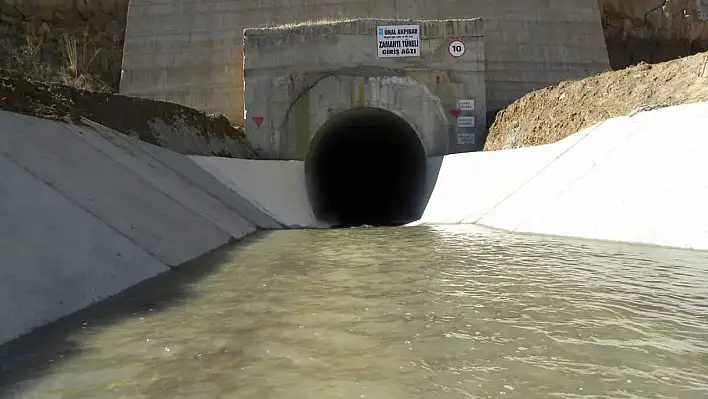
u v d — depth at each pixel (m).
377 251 10.76
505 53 25.38
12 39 32.91
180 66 25.69
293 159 22.12
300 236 14.11
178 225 10.98
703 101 12.22
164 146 17.62
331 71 22.27
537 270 8.20
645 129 12.42
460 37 22.58
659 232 10.20
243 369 4.33
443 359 4.49
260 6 26.11
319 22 24.09
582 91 18.31
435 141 22.44
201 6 26.22
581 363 4.36
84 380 4.15
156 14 26.22
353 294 6.88
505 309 6.02
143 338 5.15
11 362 4.54
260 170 19.08
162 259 8.88
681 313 5.72
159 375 4.23
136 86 25.66
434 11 25.81
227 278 8.00
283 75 22.25
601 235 11.16
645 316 5.62
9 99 11.32
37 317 5.55
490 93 24.97
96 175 10.29
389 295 6.79
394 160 29.77
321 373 4.23
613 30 38.88
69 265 6.76
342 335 5.18
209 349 4.82
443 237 12.91
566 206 12.75
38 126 10.34
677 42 39.31
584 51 25.95
